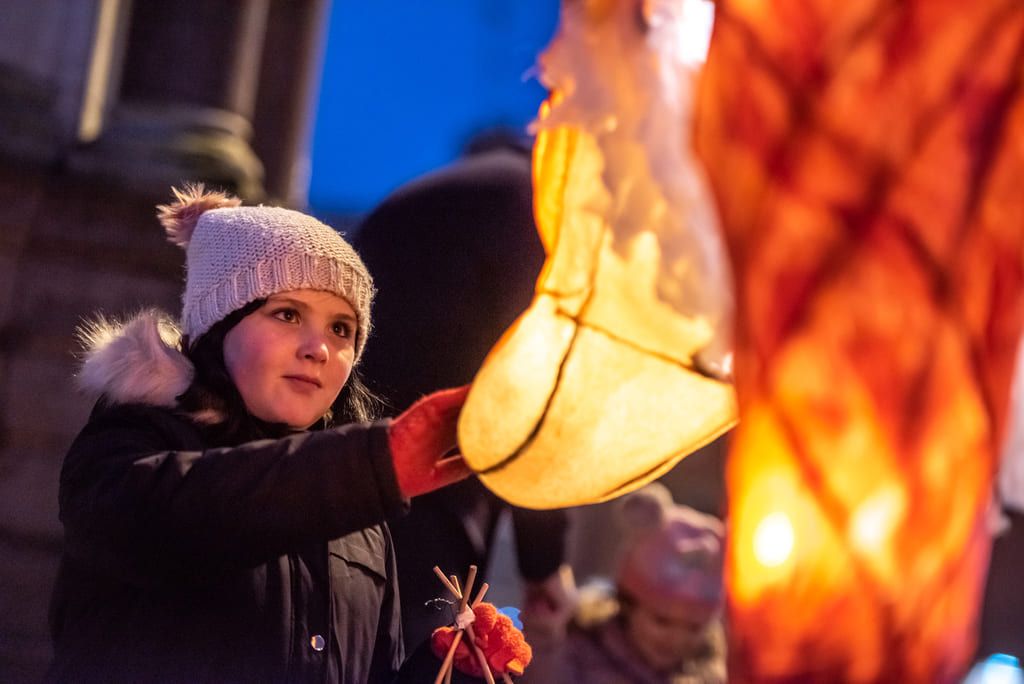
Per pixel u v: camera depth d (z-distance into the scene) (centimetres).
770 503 108
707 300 139
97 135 590
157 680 169
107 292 546
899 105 110
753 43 112
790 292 109
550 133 144
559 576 303
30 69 574
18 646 498
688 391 143
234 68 622
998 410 112
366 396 213
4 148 545
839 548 108
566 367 142
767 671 109
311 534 152
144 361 179
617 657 323
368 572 191
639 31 135
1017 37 113
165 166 580
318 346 183
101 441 170
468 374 258
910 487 108
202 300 187
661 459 146
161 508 153
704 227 138
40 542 518
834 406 108
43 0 582
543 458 143
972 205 111
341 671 179
